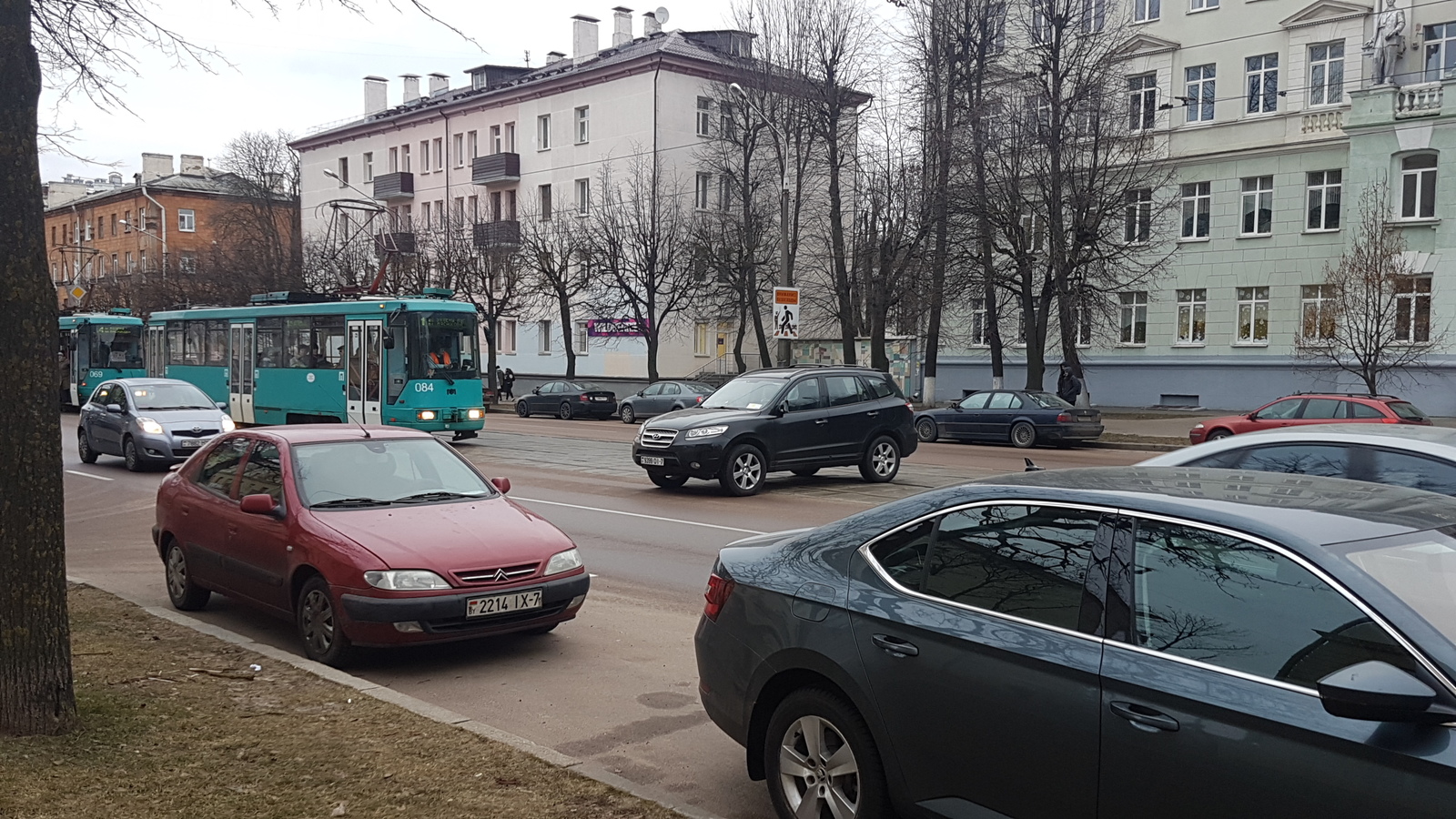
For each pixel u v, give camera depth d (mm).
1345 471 6562
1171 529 3230
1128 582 3230
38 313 4586
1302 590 2898
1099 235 28359
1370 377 24266
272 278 51031
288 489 7047
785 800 3979
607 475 17828
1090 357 37719
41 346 4617
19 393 4574
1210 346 35062
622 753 5137
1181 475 3797
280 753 4684
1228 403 34625
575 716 5688
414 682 6305
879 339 33062
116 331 35656
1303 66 33062
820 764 3885
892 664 3631
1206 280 35094
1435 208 29188
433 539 6586
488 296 45344
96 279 64562
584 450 22719
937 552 3762
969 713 3408
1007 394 25875
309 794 4238
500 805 4145
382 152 60719
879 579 3859
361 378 23391
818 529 4316
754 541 4602
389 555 6332
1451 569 2926
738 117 40531
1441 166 28984
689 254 41000
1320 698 2625
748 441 15062
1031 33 28891
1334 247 32344
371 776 4430
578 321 49812
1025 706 3271
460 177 55938
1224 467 7043
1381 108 29828
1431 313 29359
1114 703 3076
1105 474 3869
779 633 4027
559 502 14352
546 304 48031
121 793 4172
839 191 37125
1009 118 28812
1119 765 3047
